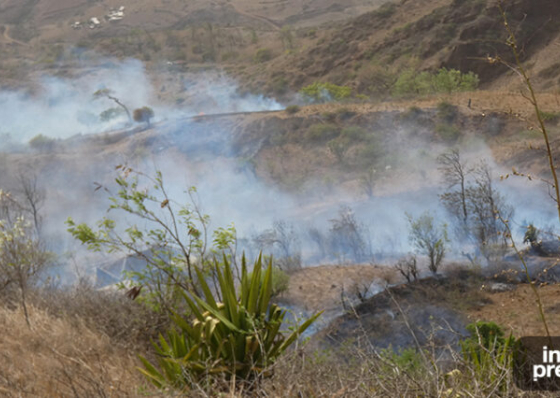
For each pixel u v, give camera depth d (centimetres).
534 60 11144
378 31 16025
